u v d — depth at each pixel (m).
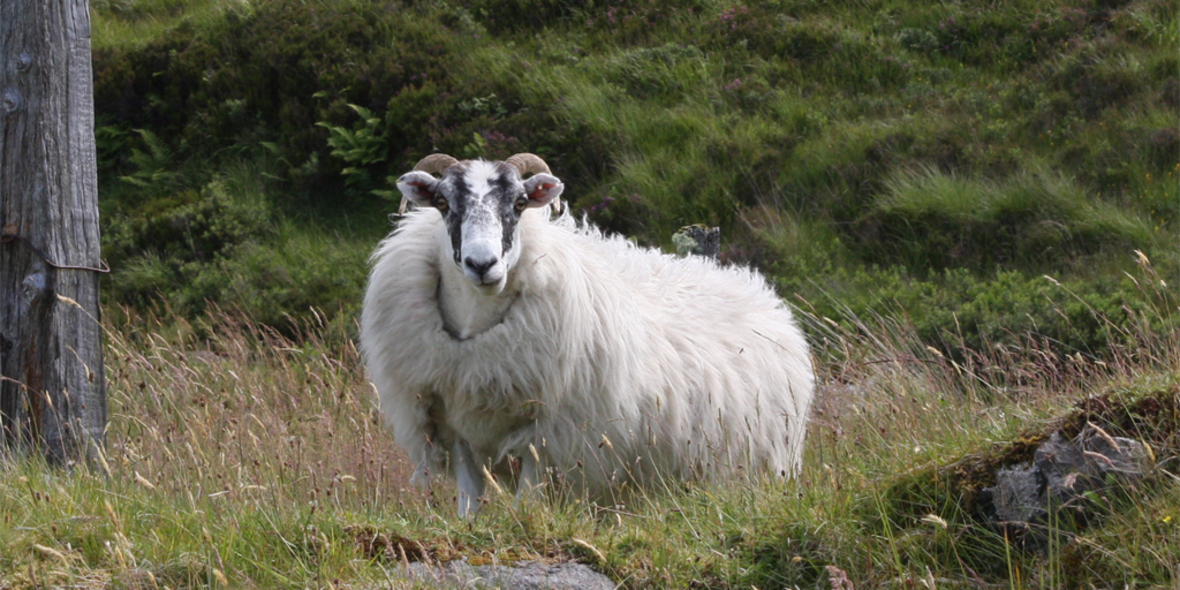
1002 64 28.64
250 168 27.00
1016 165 24.05
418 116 26.67
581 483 10.33
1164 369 9.16
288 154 27.19
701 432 11.02
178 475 9.55
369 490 9.93
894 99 27.52
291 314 21.12
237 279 22.06
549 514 8.66
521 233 10.12
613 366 10.25
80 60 11.41
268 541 8.03
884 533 7.97
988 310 18.22
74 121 11.35
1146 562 7.05
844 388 13.38
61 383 11.22
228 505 8.71
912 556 7.82
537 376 9.96
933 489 8.33
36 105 11.13
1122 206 22.55
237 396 13.76
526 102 27.48
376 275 10.62
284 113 27.81
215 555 7.56
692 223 23.83
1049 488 7.79
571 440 10.16
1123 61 26.64
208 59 29.53
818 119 26.72
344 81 28.27
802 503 8.46
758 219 23.58
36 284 11.12
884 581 7.59
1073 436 7.95
